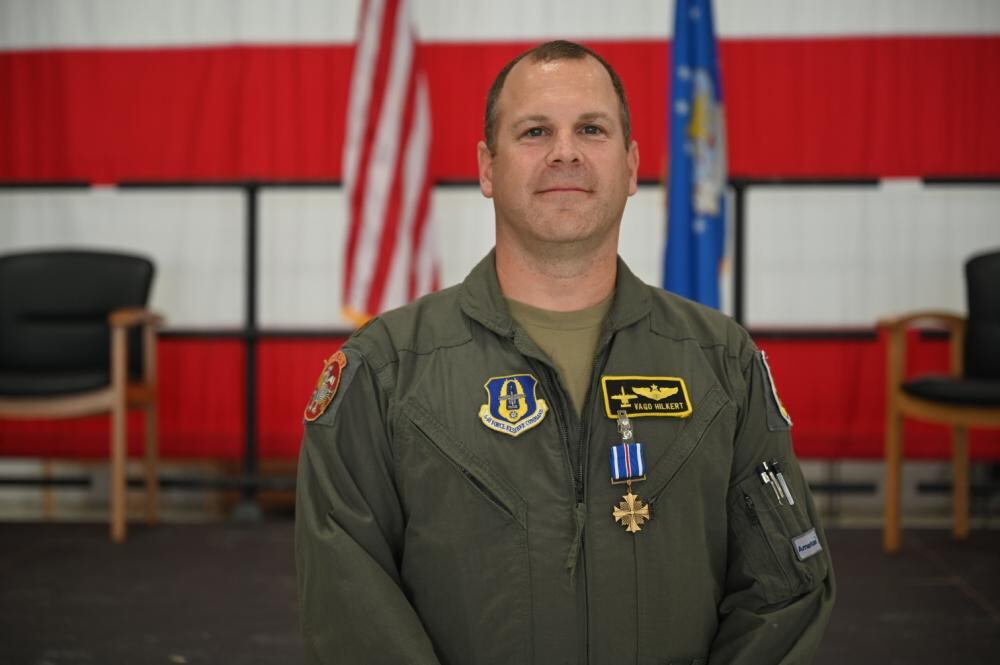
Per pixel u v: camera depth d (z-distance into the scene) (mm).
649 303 1309
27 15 4543
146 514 4047
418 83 3957
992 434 4402
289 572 3312
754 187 4301
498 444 1207
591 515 1198
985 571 3326
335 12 4504
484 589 1181
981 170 4457
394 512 1256
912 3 4441
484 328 1277
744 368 1305
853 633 2711
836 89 4465
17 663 2449
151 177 4559
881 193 4473
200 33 4527
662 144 4504
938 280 4477
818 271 4512
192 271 4562
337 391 1251
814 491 4312
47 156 4562
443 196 4516
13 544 3668
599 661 1177
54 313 3977
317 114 4516
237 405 4547
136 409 4176
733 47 4473
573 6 4496
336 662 1185
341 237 4562
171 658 2502
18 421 4543
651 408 1232
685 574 1214
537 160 1228
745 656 1203
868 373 4449
